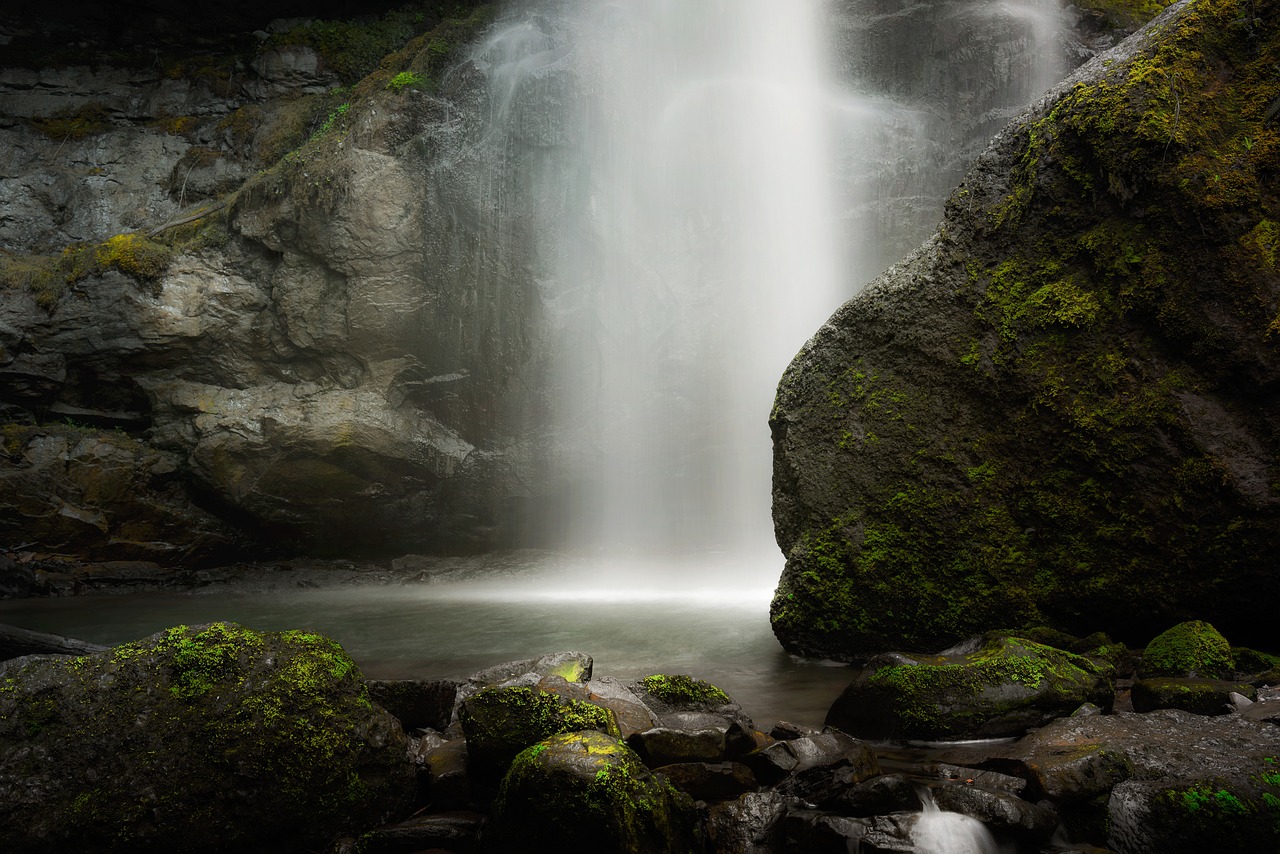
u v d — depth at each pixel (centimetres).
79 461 1533
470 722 396
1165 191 570
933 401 663
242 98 1856
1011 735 445
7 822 331
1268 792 326
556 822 327
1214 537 544
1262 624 545
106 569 1505
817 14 1547
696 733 409
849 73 1538
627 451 1652
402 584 1466
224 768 351
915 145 1477
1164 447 561
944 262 677
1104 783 362
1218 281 551
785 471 746
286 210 1548
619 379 1630
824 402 721
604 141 1544
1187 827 320
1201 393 556
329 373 1603
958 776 397
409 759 403
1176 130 571
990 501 628
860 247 1517
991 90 1431
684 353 1608
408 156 1543
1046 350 616
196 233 1630
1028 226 642
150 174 1792
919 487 655
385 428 1572
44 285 1579
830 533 689
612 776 329
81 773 344
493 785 387
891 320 692
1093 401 590
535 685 479
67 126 1808
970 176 691
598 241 1565
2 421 1581
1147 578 568
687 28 1584
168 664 371
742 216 1586
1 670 371
